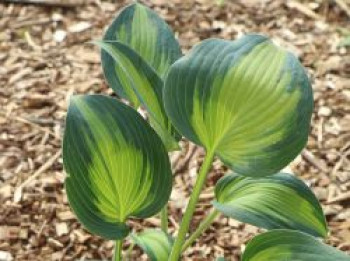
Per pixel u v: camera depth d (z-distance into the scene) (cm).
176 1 173
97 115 74
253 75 69
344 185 128
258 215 79
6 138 135
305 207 81
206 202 124
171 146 81
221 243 117
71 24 165
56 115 141
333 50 159
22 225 119
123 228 78
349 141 136
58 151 133
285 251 75
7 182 127
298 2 173
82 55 156
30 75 150
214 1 172
